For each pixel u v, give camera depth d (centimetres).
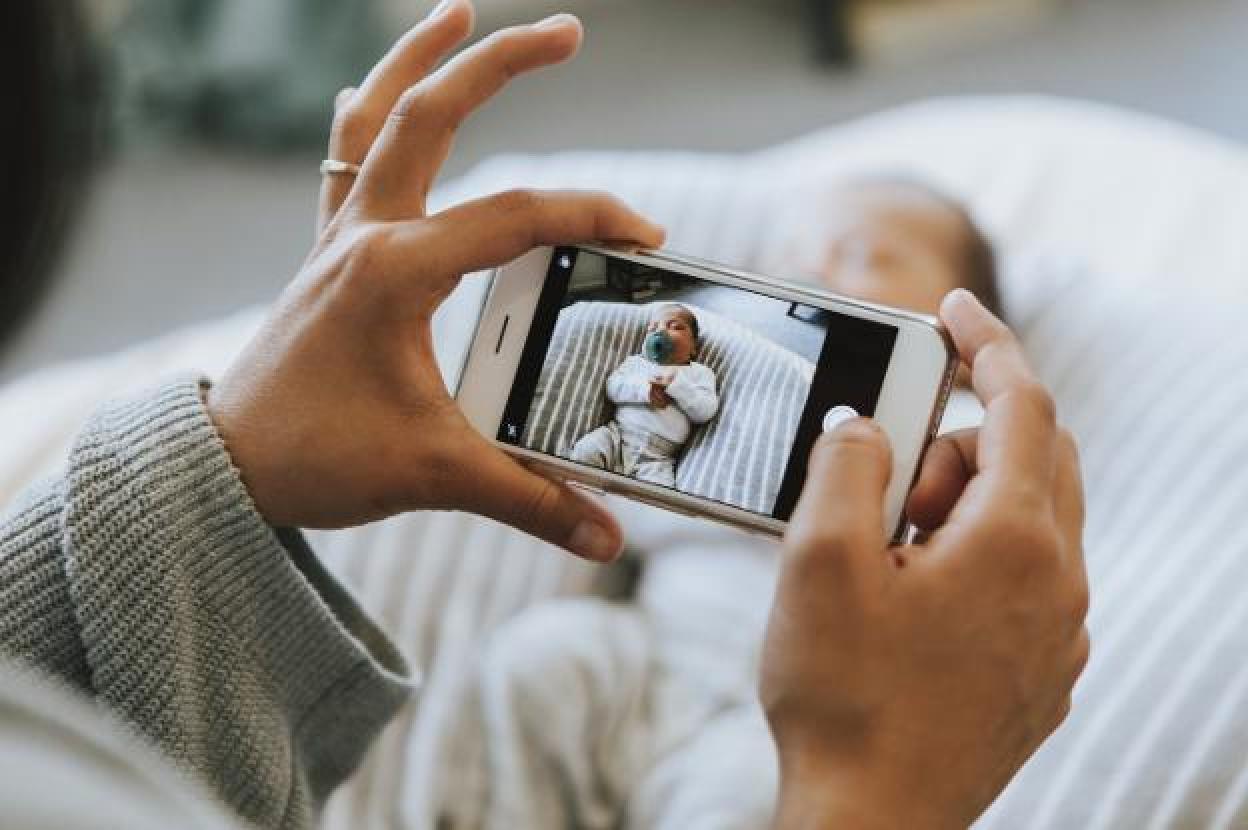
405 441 50
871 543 41
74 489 48
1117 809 68
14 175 19
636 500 57
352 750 58
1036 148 132
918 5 195
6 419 101
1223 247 123
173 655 48
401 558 102
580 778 89
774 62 200
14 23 19
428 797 87
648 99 197
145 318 172
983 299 114
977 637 41
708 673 93
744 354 58
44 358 166
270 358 50
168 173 190
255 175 192
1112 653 75
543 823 89
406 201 51
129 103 183
